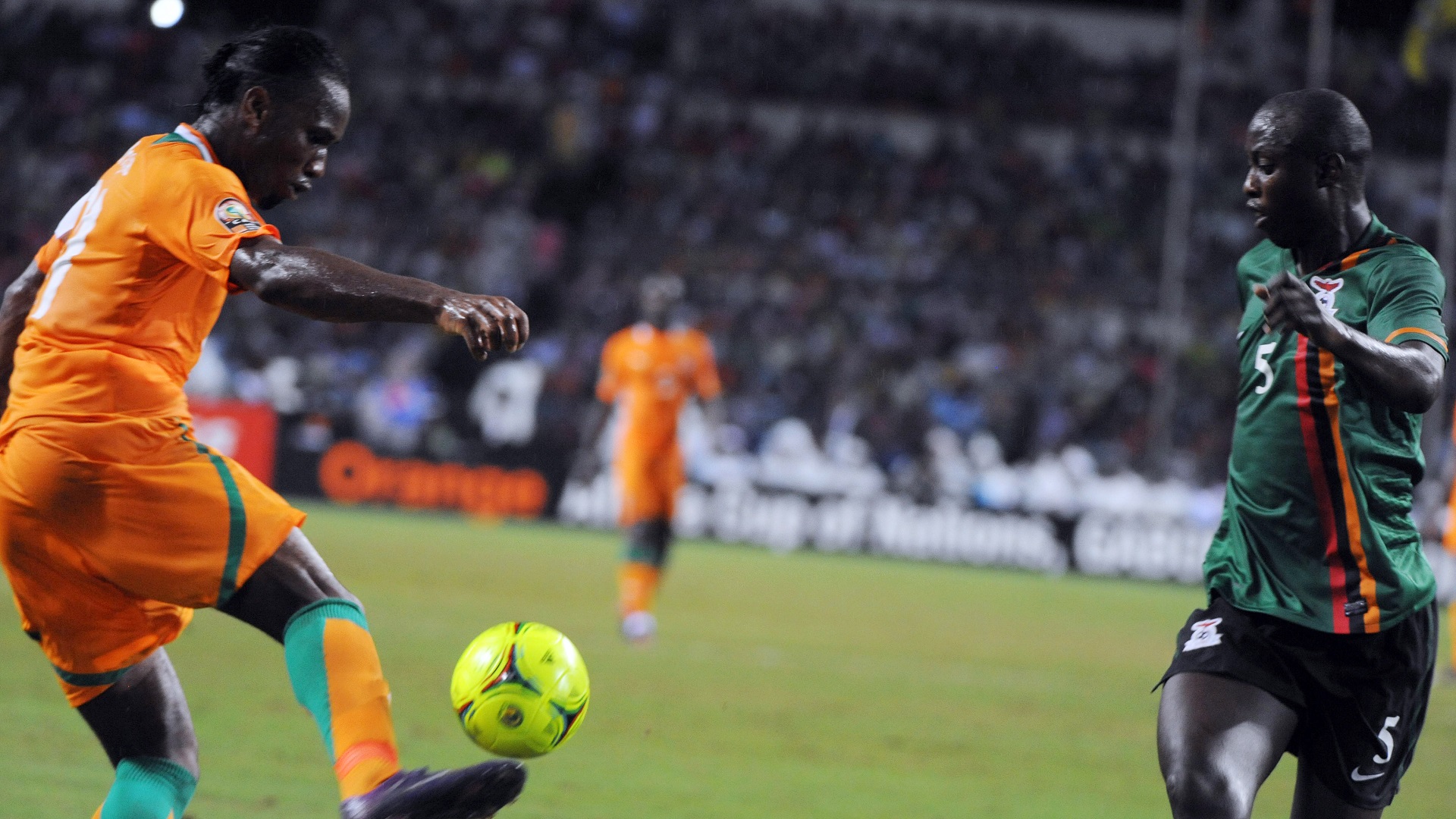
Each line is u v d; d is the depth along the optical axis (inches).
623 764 888.3
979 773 938.7
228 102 485.1
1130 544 2930.6
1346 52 4456.2
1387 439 496.4
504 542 2498.8
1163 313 3698.3
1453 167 3147.1
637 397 1512.1
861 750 989.8
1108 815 832.9
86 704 498.9
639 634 1471.5
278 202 500.7
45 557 473.4
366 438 2908.5
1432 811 908.0
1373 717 491.8
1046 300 3900.1
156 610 494.0
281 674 1126.4
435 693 1093.8
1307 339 499.8
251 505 466.3
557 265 3777.1
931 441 3026.6
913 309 3796.8
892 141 4451.3
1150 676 1498.5
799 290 3799.2
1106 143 4451.3
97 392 463.2
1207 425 3602.4
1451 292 3117.6
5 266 3585.1
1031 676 1439.5
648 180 4163.4
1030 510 2942.9
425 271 3715.6
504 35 4389.8
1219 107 4485.7
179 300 477.1
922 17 4685.0
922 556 2962.6
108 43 4121.6
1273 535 504.4
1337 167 496.4
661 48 4512.8
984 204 4224.9
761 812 781.3
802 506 2970.0
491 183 4023.1
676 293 1544.0
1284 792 943.7
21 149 3848.4
